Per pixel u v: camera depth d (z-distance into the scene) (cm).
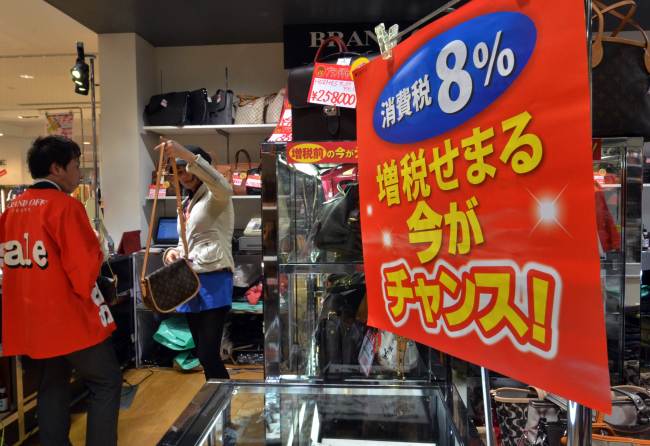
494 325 51
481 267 53
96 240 180
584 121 41
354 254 109
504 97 49
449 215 57
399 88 65
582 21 41
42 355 169
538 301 46
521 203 47
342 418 105
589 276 41
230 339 324
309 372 116
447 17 56
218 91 330
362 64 76
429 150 60
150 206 343
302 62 307
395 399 105
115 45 325
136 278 313
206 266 212
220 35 332
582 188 41
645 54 88
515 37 47
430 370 111
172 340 305
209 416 90
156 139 356
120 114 328
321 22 304
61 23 335
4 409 209
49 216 170
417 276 63
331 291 117
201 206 219
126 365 308
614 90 88
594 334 41
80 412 248
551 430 103
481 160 52
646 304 252
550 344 45
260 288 315
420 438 102
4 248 177
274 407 105
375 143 72
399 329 68
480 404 111
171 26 313
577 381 42
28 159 184
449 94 56
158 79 359
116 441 186
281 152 108
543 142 45
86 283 171
